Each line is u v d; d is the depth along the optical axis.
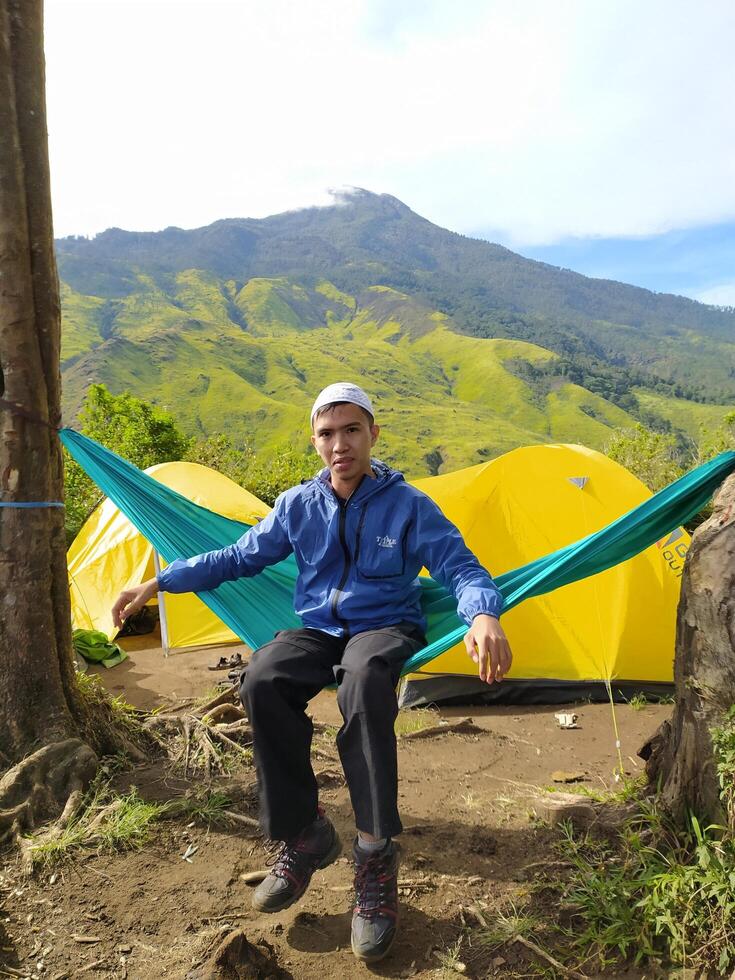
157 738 3.73
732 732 2.26
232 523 4.06
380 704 2.12
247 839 2.90
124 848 2.79
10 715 3.25
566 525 5.92
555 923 2.32
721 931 2.02
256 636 3.51
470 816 3.16
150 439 17.70
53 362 3.39
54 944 2.28
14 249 3.19
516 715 5.29
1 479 3.24
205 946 2.25
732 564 2.37
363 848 2.21
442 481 6.54
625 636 5.60
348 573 2.45
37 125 3.29
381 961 2.20
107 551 7.71
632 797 2.85
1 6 3.12
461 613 2.19
